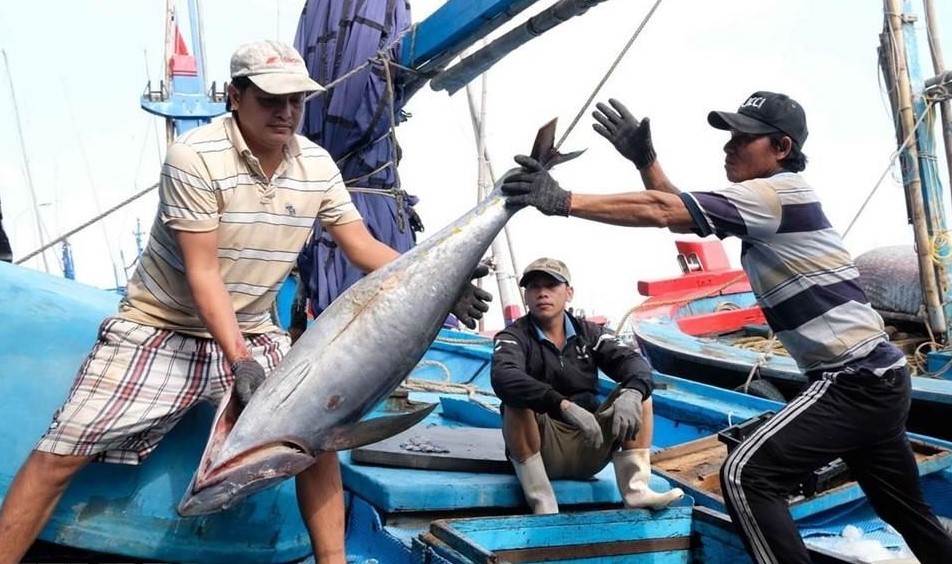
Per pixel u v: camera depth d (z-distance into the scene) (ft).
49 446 9.31
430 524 11.08
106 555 11.05
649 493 12.00
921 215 26.43
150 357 9.77
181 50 25.43
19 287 10.89
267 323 10.81
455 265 9.61
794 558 10.06
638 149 11.40
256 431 8.61
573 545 11.43
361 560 11.82
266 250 9.89
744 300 36.11
